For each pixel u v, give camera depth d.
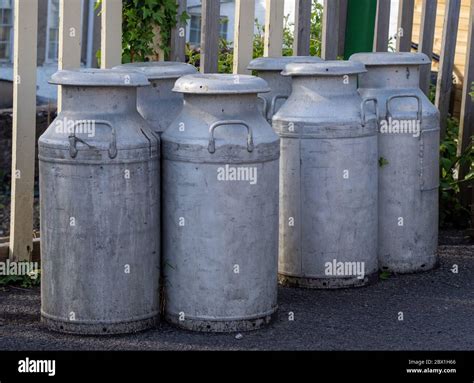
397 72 4.19
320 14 5.76
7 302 3.79
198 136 3.38
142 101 3.65
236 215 3.42
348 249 3.98
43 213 3.42
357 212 3.96
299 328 3.56
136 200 3.38
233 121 3.37
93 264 3.38
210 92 3.34
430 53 4.99
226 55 5.40
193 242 3.44
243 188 3.41
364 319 3.67
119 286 3.41
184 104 3.46
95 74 3.31
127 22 4.27
